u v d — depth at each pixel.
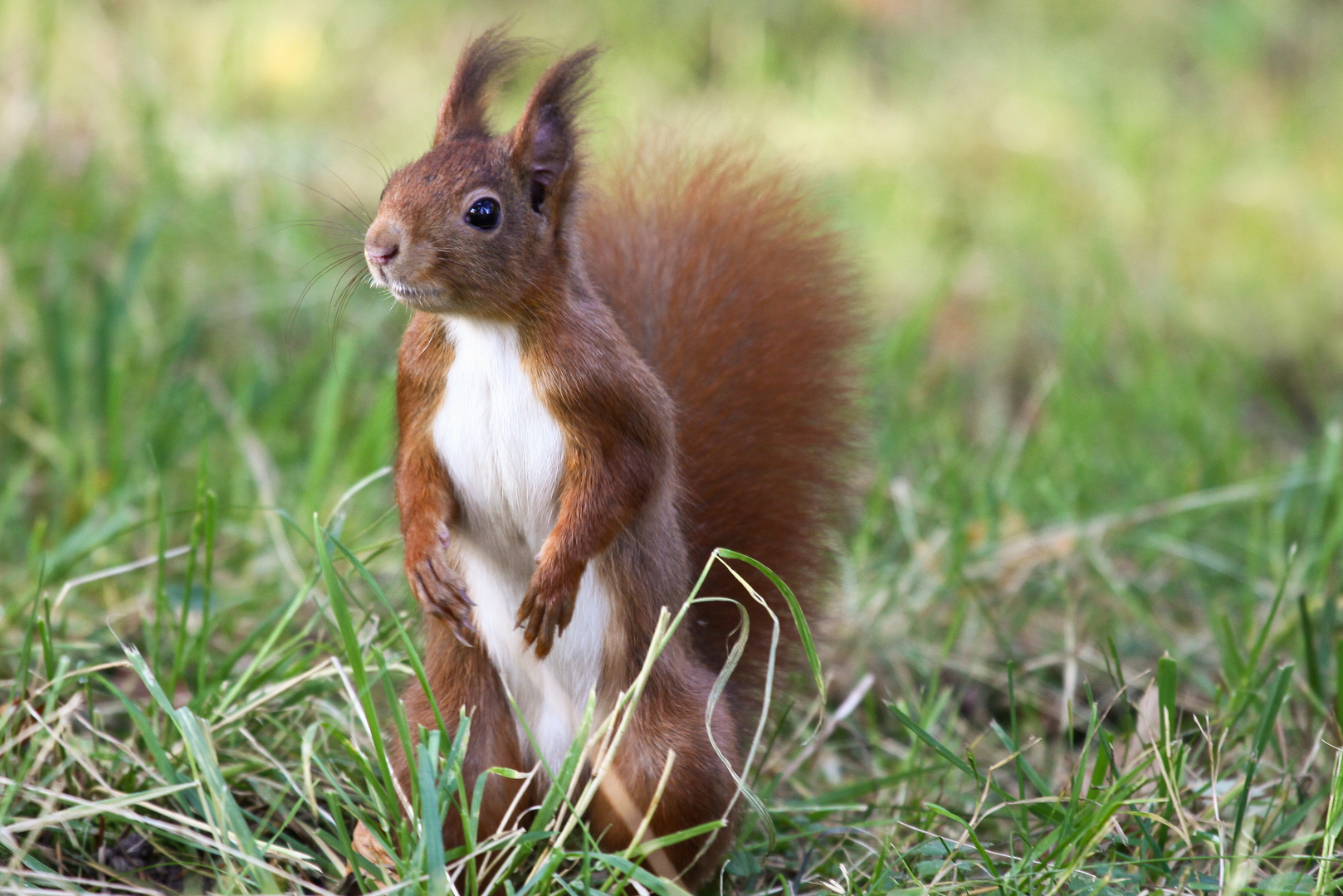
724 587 8.24
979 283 16.88
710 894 7.57
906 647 10.43
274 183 15.43
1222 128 21.25
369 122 18.31
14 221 13.11
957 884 6.80
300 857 6.84
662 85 20.22
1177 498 12.45
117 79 16.48
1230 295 17.44
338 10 20.14
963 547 11.23
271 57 18.58
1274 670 9.29
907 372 13.64
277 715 8.31
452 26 20.58
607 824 7.36
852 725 9.62
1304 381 15.95
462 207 6.52
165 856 7.37
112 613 9.55
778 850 8.05
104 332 11.70
